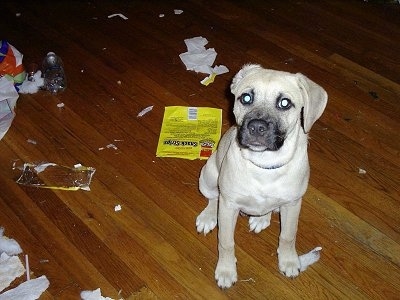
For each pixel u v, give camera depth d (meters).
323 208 1.01
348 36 1.51
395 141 1.17
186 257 0.93
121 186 1.06
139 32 1.53
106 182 1.07
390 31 1.53
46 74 1.33
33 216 1.00
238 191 0.78
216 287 0.88
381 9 1.63
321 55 1.43
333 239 0.96
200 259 0.93
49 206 1.02
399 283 0.89
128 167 1.11
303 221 0.99
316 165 1.10
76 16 1.61
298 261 0.90
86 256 0.93
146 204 1.03
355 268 0.91
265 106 0.73
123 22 1.58
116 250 0.94
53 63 1.34
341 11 1.62
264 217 0.97
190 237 0.96
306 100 0.74
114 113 1.25
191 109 1.25
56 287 0.88
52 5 1.67
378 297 0.86
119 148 1.15
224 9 1.63
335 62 1.41
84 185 1.06
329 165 1.11
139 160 1.12
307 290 0.88
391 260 0.92
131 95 1.30
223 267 0.88
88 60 1.42
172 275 0.90
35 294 0.86
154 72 1.37
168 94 1.30
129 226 0.98
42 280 0.89
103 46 1.47
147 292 0.87
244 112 0.76
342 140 1.17
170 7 1.64
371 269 0.91
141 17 1.60
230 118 1.23
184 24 1.56
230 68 1.38
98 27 1.56
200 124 1.21
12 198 1.04
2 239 0.96
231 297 0.87
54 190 1.06
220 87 1.32
